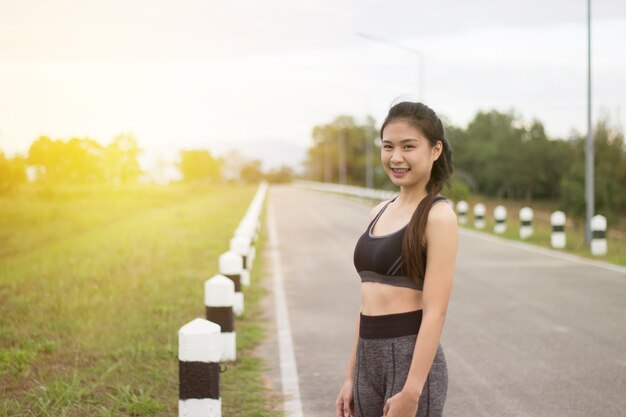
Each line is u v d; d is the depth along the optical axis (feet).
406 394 8.64
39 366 21.98
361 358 9.43
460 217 87.81
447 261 8.77
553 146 199.11
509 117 311.47
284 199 168.35
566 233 70.85
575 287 38.96
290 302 35.70
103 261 44.98
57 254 48.55
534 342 26.53
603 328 28.78
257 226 67.87
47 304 30.94
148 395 18.88
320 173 401.90
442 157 9.48
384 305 9.11
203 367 14.26
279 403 19.80
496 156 236.02
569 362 23.73
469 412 18.94
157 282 37.47
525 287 39.04
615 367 23.09
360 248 9.43
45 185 58.95
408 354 8.95
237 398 19.80
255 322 30.94
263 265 49.83
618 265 48.03
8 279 38.17
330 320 31.30
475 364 23.65
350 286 40.65
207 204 129.18
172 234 65.10
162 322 27.84
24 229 57.57
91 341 24.91
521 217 67.26
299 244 63.62
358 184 378.94
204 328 14.32
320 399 20.21
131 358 22.84
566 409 19.07
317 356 25.13
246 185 367.04
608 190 72.13
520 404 19.53
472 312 32.19
